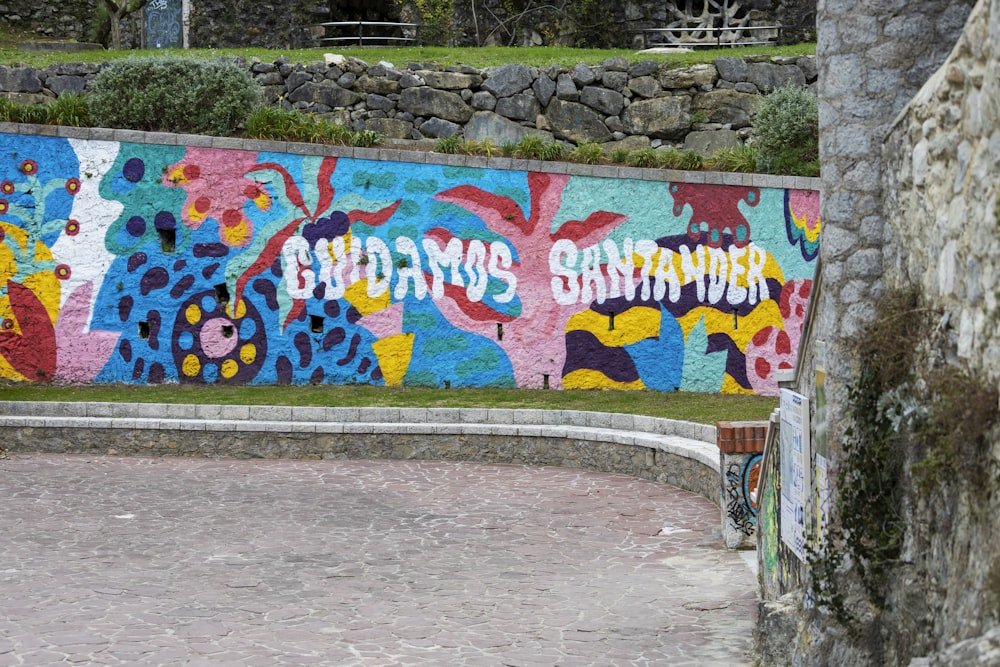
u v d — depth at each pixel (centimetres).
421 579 1152
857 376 774
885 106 800
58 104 2150
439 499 1545
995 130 564
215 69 2220
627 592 1119
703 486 1570
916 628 687
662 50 2645
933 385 636
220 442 1805
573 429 1817
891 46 799
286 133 2148
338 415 1878
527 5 2883
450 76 2392
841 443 783
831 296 801
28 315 2083
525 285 2148
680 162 2200
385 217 2130
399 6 2972
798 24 2858
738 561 1248
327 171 2123
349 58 2419
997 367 561
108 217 2095
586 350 2148
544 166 2148
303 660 889
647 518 1453
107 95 2169
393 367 2131
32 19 3056
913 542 707
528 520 1434
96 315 2091
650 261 2155
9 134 2089
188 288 2105
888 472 731
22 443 1794
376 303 2128
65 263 2088
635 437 1730
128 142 2103
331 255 2122
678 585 1148
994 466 559
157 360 2098
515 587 1130
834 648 768
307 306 2119
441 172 2139
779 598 908
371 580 1142
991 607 538
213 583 1113
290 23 2911
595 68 2412
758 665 891
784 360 2166
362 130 2359
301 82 2392
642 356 2155
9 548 1223
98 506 1440
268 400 1981
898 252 757
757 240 2161
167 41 2966
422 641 948
